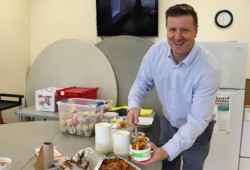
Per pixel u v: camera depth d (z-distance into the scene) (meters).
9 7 3.24
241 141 2.78
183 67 1.55
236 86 2.70
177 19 1.36
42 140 1.68
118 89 3.38
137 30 3.40
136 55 3.33
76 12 3.62
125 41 3.36
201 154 1.81
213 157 2.80
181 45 1.42
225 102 2.71
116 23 3.43
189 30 1.38
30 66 3.81
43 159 1.21
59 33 3.70
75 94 2.77
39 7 3.71
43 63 3.59
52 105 2.81
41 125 1.98
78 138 1.72
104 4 3.41
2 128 1.91
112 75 3.34
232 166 2.80
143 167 1.36
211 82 1.50
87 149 1.35
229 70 2.69
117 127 1.61
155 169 1.34
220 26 3.27
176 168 1.93
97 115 1.78
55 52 3.55
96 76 3.39
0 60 3.11
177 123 1.81
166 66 1.64
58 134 1.79
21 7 3.51
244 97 2.75
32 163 1.36
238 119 2.73
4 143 1.63
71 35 3.67
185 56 1.52
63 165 1.19
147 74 1.81
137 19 3.38
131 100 1.77
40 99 2.85
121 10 3.39
